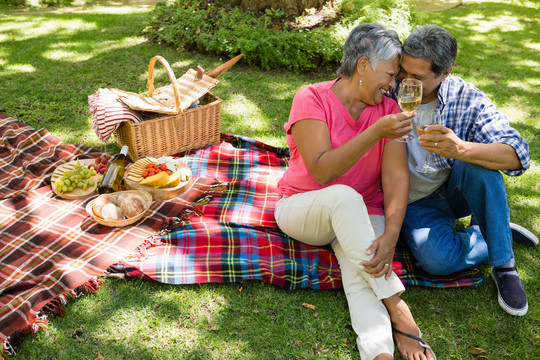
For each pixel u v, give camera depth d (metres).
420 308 2.47
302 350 2.21
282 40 5.34
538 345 2.29
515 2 9.10
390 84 2.29
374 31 2.21
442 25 7.45
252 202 3.11
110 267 2.51
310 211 2.42
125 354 2.12
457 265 2.54
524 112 4.73
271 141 4.01
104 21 6.79
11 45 5.64
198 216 2.94
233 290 2.51
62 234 2.71
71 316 2.29
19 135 3.68
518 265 2.78
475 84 5.30
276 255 2.65
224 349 2.18
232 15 5.87
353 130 2.44
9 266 2.47
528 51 6.54
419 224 2.60
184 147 3.64
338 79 2.52
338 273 2.59
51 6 8.43
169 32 5.84
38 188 3.14
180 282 2.49
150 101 3.50
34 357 2.08
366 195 2.60
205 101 3.88
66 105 4.30
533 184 3.59
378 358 2.07
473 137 2.53
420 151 2.54
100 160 3.41
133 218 2.78
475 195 2.40
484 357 2.22
